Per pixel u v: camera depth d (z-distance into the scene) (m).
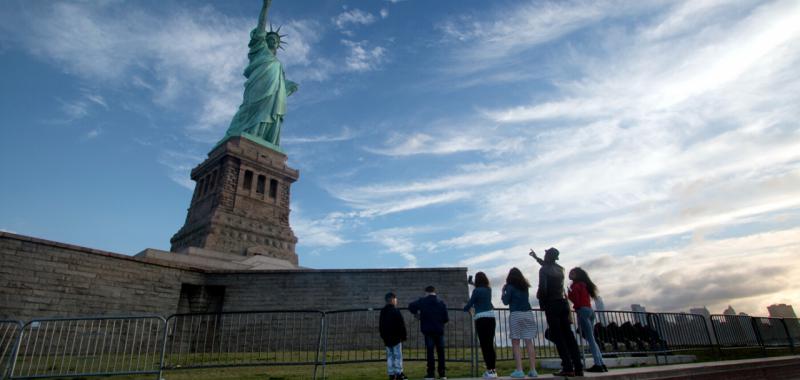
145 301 29.05
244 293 31.89
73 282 26.58
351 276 32.06
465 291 31.20
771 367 14.86
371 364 17.52
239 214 61.78
